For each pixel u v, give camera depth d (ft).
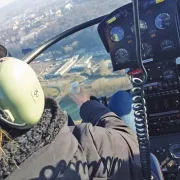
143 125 1.46
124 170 1.38
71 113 2.79
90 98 2.65
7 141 1.13
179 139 3.33
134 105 1.47
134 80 1.48
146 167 1.47
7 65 1.17
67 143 1.23
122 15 3.41
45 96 1.36
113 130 1.49
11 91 1.14
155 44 3.37
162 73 3.43
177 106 3.44
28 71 1.19
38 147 1.17
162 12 3.28
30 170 1.15
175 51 3.36
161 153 3.20
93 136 1.34
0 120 1.13
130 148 1.45
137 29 1.29
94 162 1.28
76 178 1.21
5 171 1.10
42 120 1.22
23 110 1.15
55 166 1.18
